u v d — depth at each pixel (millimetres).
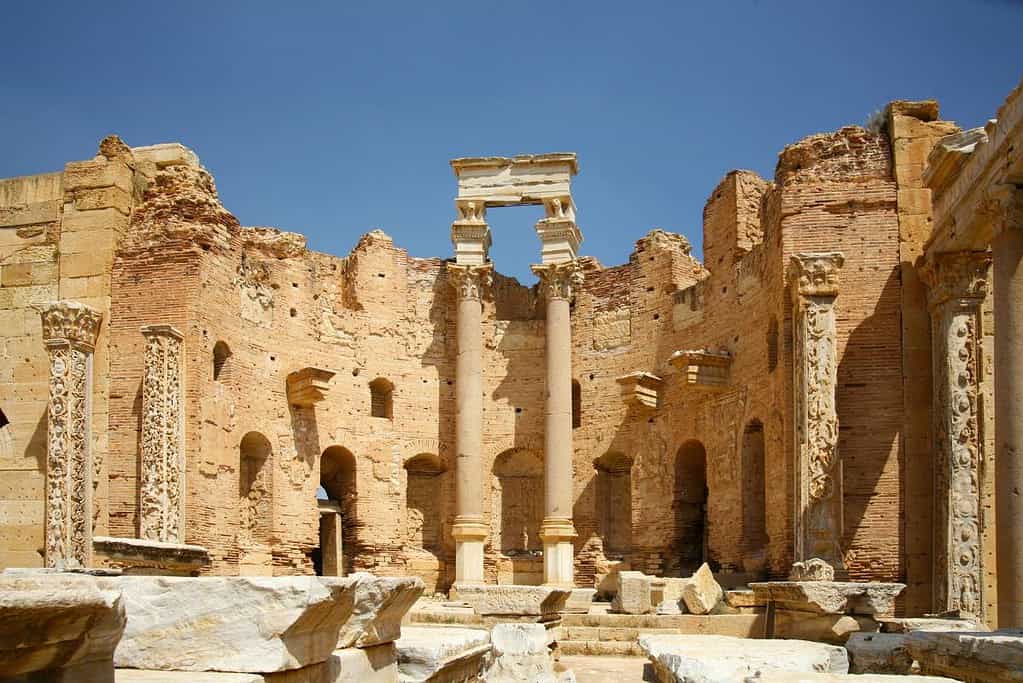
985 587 30078
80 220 38875
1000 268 24828
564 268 46625
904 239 33406
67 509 34188
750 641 22531
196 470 37438
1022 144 23641
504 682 22078
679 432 43969
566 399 45875
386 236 48312
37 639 8031
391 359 47625
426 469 48750
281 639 10906
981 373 30875
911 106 34125
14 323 38812
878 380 32781
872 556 32000
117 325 38188
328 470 47656
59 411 34469
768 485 37375
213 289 39219
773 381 37562
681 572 43250
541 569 47625
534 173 47562
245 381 41094
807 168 34656
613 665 29375
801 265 30750
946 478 29844
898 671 20562
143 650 10977
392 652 14461
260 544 41844
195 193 39500
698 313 43844
